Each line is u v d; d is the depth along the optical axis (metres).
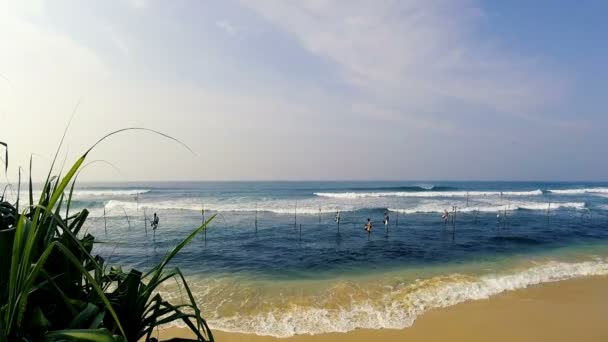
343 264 15.30
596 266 14.18
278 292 10.91
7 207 1.99
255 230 24.11
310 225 26.78
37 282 1.67
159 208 34.81
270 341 7.66
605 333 8.32
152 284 1.82
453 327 8.48
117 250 17.81
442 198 49.38
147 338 1.82
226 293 10.78
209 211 34.00
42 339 1.37
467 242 20.45
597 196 57.62
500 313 9.34
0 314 1.26
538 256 16.56
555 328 8.52
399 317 8.99
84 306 1.66
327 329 8.25
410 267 14.62
